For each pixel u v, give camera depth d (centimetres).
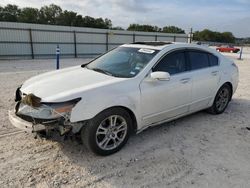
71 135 319
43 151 354
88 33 2595
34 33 2256
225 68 531
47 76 406
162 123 434
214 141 410
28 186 277
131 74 382
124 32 2856
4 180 286
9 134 402
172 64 421
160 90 391
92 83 351
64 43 2459
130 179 299
